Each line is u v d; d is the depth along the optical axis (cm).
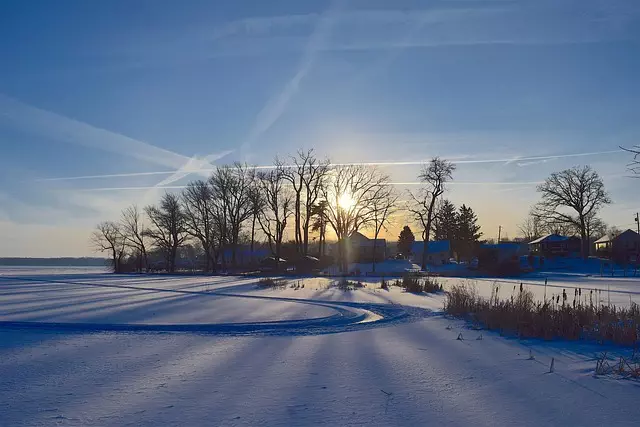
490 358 1038
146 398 767
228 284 4331
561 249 9131
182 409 712
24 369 967
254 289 3550
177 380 876
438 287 3356
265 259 7888
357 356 1076
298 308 2152
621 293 2934
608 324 1258
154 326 1570
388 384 839
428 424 643
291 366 981
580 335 1288
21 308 2195
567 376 872
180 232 8681
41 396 782
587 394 762
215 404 734
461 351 1120
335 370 944
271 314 1911
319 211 7600
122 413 697
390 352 1118
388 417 671
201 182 8262
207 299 2672
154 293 3191
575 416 664
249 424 649
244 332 1457
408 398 756
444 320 1702
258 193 7944
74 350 1162
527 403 723
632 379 847
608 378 854
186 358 1064
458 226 10606
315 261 7312
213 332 1456
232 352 1131
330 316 1836
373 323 1659
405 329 1497
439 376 891
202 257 11288
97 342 1277
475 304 1866
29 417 683
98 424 655
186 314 1922
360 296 2852
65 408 721
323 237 8538
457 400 744
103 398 768
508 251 7444
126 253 9781
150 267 9356
